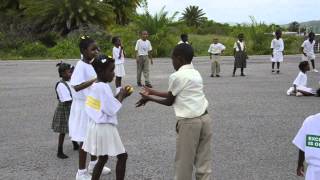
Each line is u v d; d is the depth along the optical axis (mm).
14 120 9328
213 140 7570
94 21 33812
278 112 9969
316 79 16109
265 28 33500
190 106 4891
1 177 5875
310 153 3684
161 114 9742
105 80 5254
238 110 10180
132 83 15164
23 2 33969
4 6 35500
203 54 31344
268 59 26781
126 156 5348
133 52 28281
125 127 8539
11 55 29812
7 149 7184
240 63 17219
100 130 5176
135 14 33875
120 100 5309
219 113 9828
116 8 37750
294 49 33781
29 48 30094
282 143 7398
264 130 8281
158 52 29781
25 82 15711
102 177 5824
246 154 6785
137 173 5957
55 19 33219
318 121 3646
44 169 6199
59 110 6641
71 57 29266
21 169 6199
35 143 7539
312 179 3670
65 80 6723
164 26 30406
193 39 37844
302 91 12227
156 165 6289
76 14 32750
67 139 7820
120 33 31156
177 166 5008
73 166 6332
